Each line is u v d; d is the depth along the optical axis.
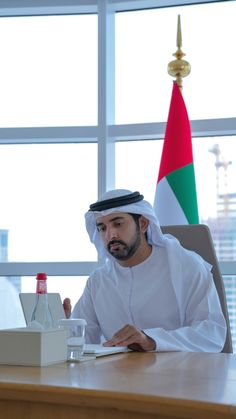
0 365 1.48
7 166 3.86
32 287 3.77
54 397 1.12
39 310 1.64
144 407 1.04
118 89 3.83
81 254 3.75
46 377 1.26
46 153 3.84
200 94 3.69
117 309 2.41
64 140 3.80
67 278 3.74
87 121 3.80
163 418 1.03
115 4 3.79
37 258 3.78
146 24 3.84
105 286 2.44
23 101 3.87
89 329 2.46
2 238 3.81
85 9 3.84
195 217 3.27
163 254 2.39
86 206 3.78
